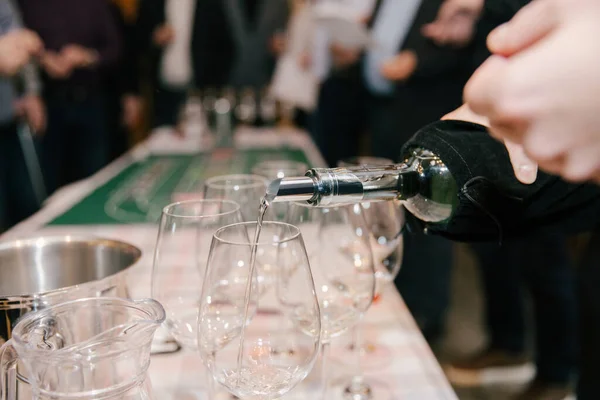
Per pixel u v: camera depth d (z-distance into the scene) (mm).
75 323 579
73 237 837
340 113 3156
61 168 3471
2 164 2713
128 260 796
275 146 2824
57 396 507
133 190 1952
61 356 495
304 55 3363
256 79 3775
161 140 3066
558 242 2000
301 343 625
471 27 2014
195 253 761
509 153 584
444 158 619
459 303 2863
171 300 736
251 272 616
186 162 2465
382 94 2686
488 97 358
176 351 895
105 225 1539
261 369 615
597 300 1467
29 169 2875
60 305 571
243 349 619
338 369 853
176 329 733
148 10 3740
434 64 2098
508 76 345
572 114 329
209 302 619
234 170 2248
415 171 641
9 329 637
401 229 881
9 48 2508
